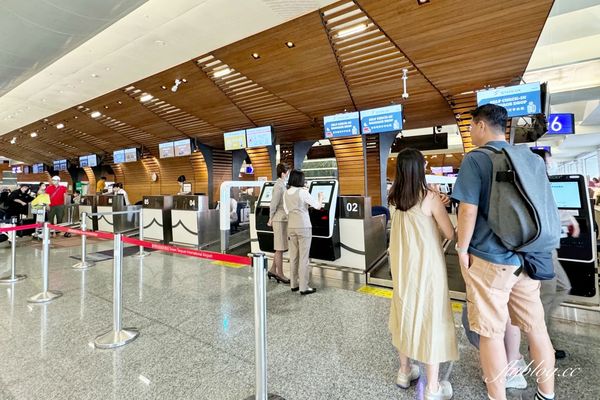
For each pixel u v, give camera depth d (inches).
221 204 187.2
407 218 62.9
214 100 302.4
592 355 76.3
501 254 52.7
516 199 49.5
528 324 56.4
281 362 78.0
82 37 116.7
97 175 682.8
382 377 70.9
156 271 167.3
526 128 251.3
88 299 125.2
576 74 263.1
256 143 362.6
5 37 110.2
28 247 241.0
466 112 291.4
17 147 636.1
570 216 86.0
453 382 68.4
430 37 180.4
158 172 549.3
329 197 142.9
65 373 74.3
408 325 62.1
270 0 154.6
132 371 75.0
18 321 104.1
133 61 221.5
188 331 96.0
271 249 163.0
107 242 262.1
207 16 166.7
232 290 134.9
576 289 87.0
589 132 418.0
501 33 173.0
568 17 213.6
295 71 235.8
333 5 161.0
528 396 62.6
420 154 63.2
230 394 66.1
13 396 66.0
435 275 60.7
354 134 299.9
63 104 332.2
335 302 118.3
